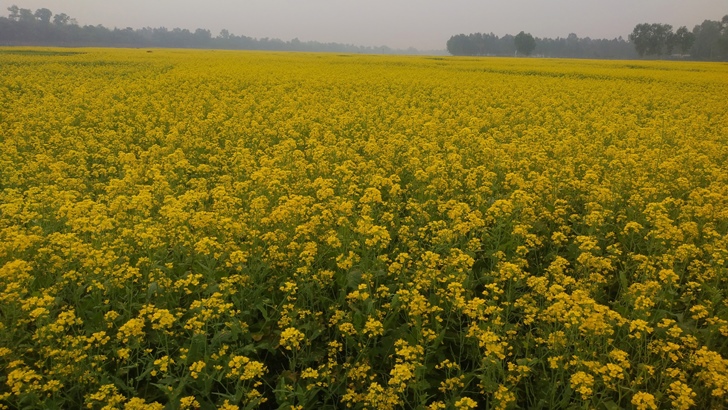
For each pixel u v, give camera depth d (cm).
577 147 1215
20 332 457
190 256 605
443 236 638
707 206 743
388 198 902
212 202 913
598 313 430
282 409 385
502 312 541
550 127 1508
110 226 610
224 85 2248
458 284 490
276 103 1886
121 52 5603
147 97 1862
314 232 659
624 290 555
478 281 590
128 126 1449
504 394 374
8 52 5088
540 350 459
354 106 1795
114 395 372
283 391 388
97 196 901
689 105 2070
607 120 1647
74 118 1501
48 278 552
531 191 879
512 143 1150
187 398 369
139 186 870
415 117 1504
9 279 481
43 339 417
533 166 1073
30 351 442
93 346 450
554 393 403
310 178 1005
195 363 393
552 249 700
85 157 1138
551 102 1983
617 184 891
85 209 680
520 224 684
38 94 1945
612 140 1379
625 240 705
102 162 1159
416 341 464
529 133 1341
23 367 422
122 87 2089
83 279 526
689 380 438
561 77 3219
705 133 1506
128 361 448
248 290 540
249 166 994
